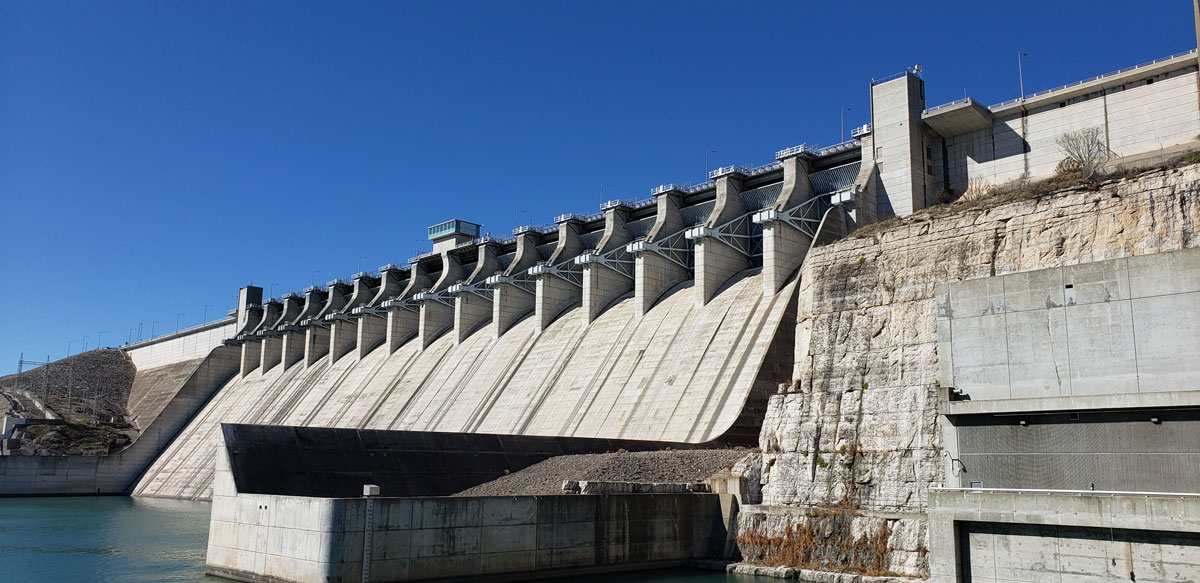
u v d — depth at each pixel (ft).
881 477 129.80
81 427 367.86
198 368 400.06
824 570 126.41
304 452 143.02
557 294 281.33
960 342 107.96
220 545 133.28
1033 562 93.91
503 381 266.98
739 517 141.90
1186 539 85.20
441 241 369.71
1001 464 99.76
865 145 205.05
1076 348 99.04
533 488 153.38
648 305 246.27
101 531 203.21
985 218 138.51
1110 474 92.38
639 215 279.90
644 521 138.92
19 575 140.56
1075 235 129.18
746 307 215.51
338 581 111.14
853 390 140.46
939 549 99.35
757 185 246.88
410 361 319.27
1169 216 121.80
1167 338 93.40
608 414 222.28
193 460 337.72
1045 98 181.57
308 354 375.66
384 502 115.85
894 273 144.87
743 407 182.39
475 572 122.11
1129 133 169.78
